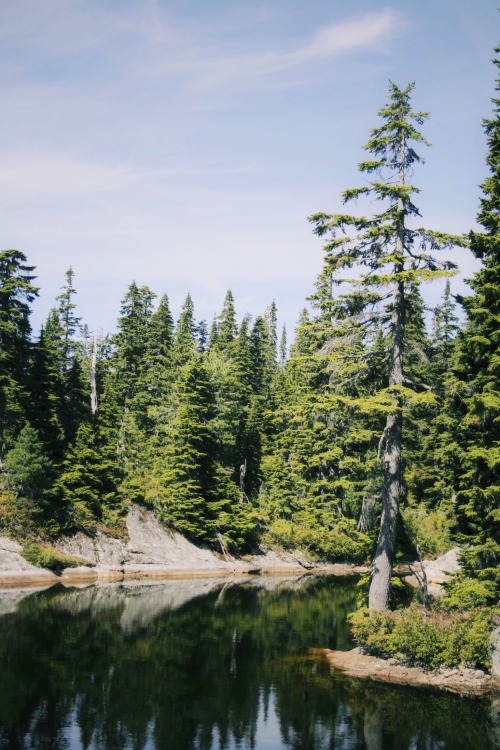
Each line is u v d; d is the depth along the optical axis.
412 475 41.69
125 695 15.82
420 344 22.00
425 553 45.16
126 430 58.75
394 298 21.47
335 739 13.32
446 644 18.23
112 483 49.00
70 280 69.56
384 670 18.84
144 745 12.52
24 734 12.73
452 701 16.12
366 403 19.30
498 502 19.11
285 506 58.06
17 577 35.53
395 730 13.96
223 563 49.94
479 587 18.77
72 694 15.65
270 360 90.06
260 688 16.97
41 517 40.50
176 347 76.12
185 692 16.34
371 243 21.64
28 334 44.44
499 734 13.91
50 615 26.12
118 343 73.94
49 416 46.00
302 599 36.03
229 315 83.25
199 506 51.59
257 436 59.78
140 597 33.38
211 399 55.84
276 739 13.20
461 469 21.83
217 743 12.83
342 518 48.78
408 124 20.92
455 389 19.70
